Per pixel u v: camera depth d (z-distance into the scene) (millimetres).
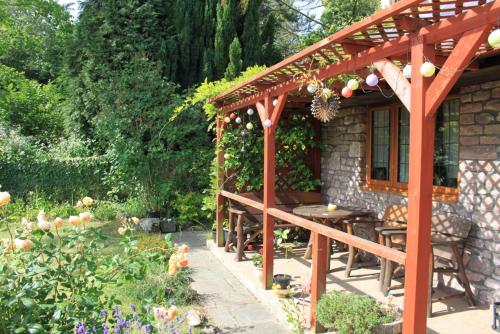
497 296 4094
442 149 4930
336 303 3244
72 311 2729
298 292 4730
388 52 2822
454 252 4148
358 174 6438
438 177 4988
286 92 4543
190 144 9641
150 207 9359
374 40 3012
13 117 12312
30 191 9773
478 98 4324
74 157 10414
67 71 11227
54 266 3129
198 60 10672
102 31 10148
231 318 4305
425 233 2480
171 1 10750
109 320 2965
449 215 4688
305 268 5727
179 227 9055
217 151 7098
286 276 4961
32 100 12766
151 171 9508
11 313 2641
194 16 10539
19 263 2777
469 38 2205
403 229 4824
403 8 2268
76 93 10789
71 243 2893
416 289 2490
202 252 7125
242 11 10664
